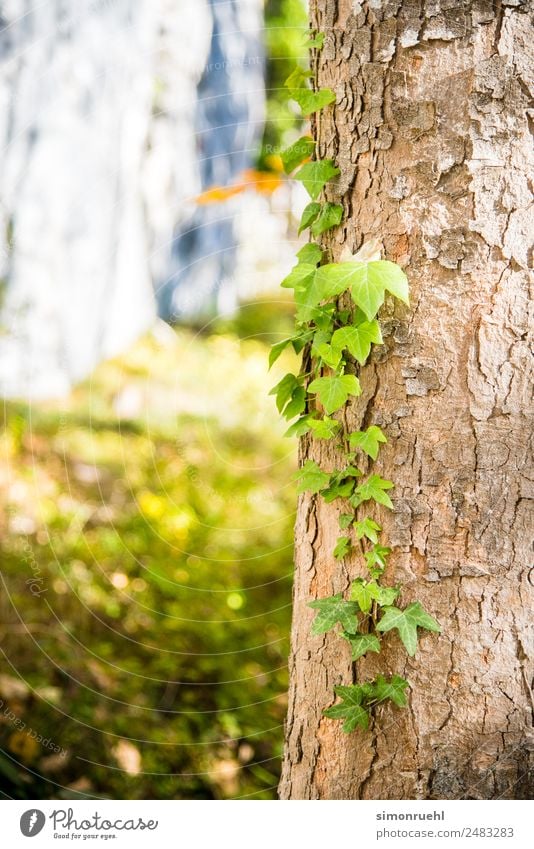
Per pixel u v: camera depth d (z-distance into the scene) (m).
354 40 1.51
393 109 1.47
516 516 1.47
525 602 1.48
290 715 1.72
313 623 1.52
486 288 1.45
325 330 1.52
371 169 1.50
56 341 4.61
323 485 1.56
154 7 5.49
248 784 2.72
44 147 4.70
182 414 4.58
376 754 1.55
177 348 5.45
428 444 1.49
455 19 1.44
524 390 1.46
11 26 4.51
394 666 1.53
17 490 3.37
